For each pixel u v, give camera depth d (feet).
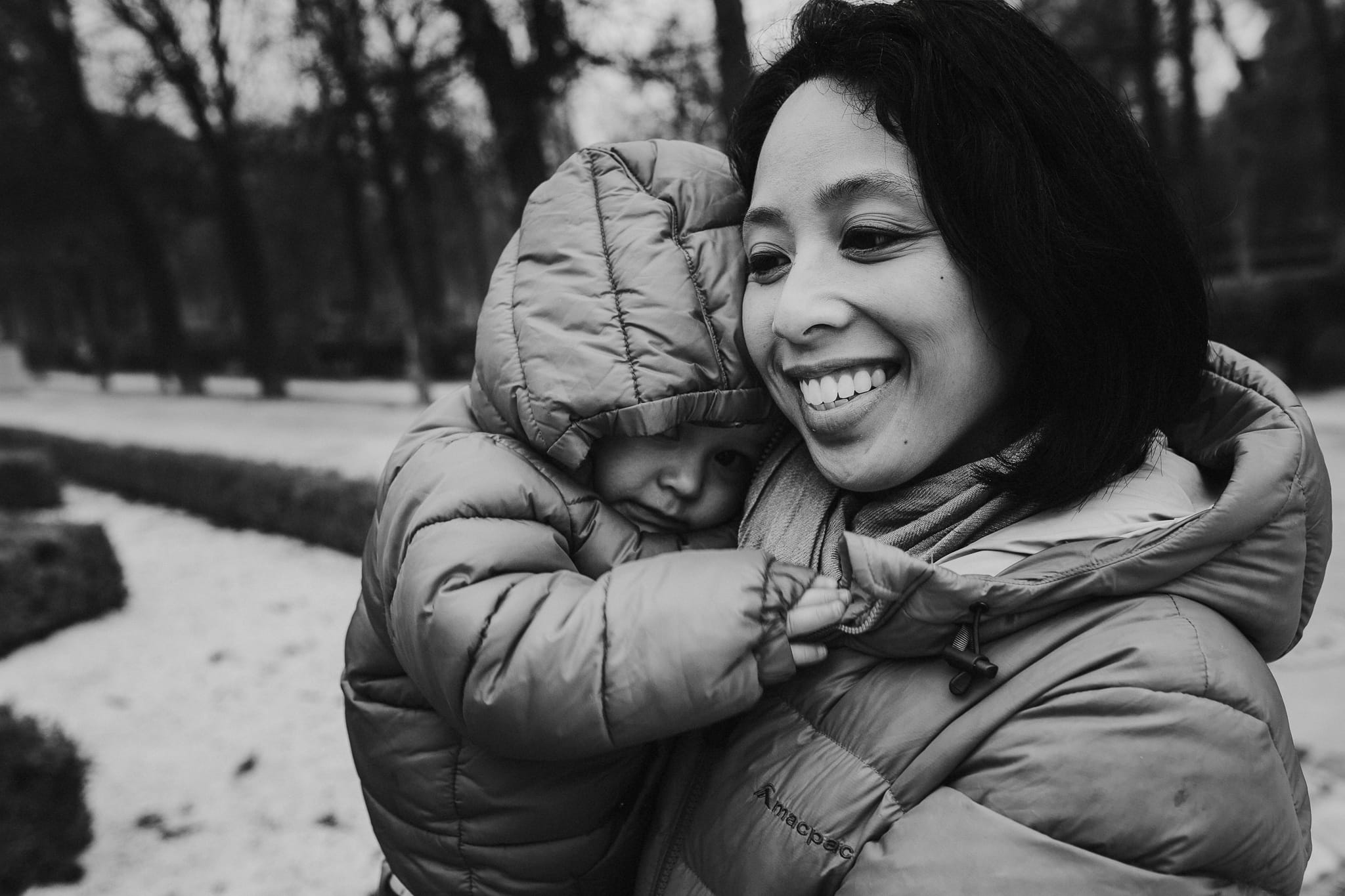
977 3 2.75
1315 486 2.95
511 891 3.46
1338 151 53.16
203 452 32.60
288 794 12.07
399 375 92.22
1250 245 83.35
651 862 3.22
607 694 2.83
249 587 22.39
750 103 3.24
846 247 2.82
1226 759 2.38
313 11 46.75
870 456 2.87
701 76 33.37
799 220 2.88
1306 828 2.86
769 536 3.34
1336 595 15.64
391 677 3.70
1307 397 40.01
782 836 2.76
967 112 2.64
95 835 11.11
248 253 76.18
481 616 2.98
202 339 119.85
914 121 2.64
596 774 3.33
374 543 3.62
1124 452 2.81
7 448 48.98
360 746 3.74
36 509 33.71
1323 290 42.91
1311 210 97.25
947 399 2.79
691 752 3.25
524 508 3.28
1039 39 2.77
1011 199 2.59
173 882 10.13
